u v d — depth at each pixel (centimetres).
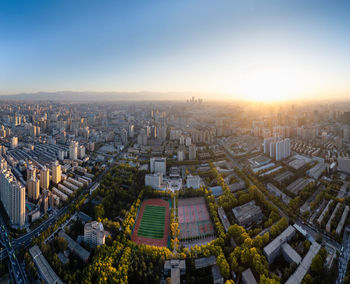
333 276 18862
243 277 18900
